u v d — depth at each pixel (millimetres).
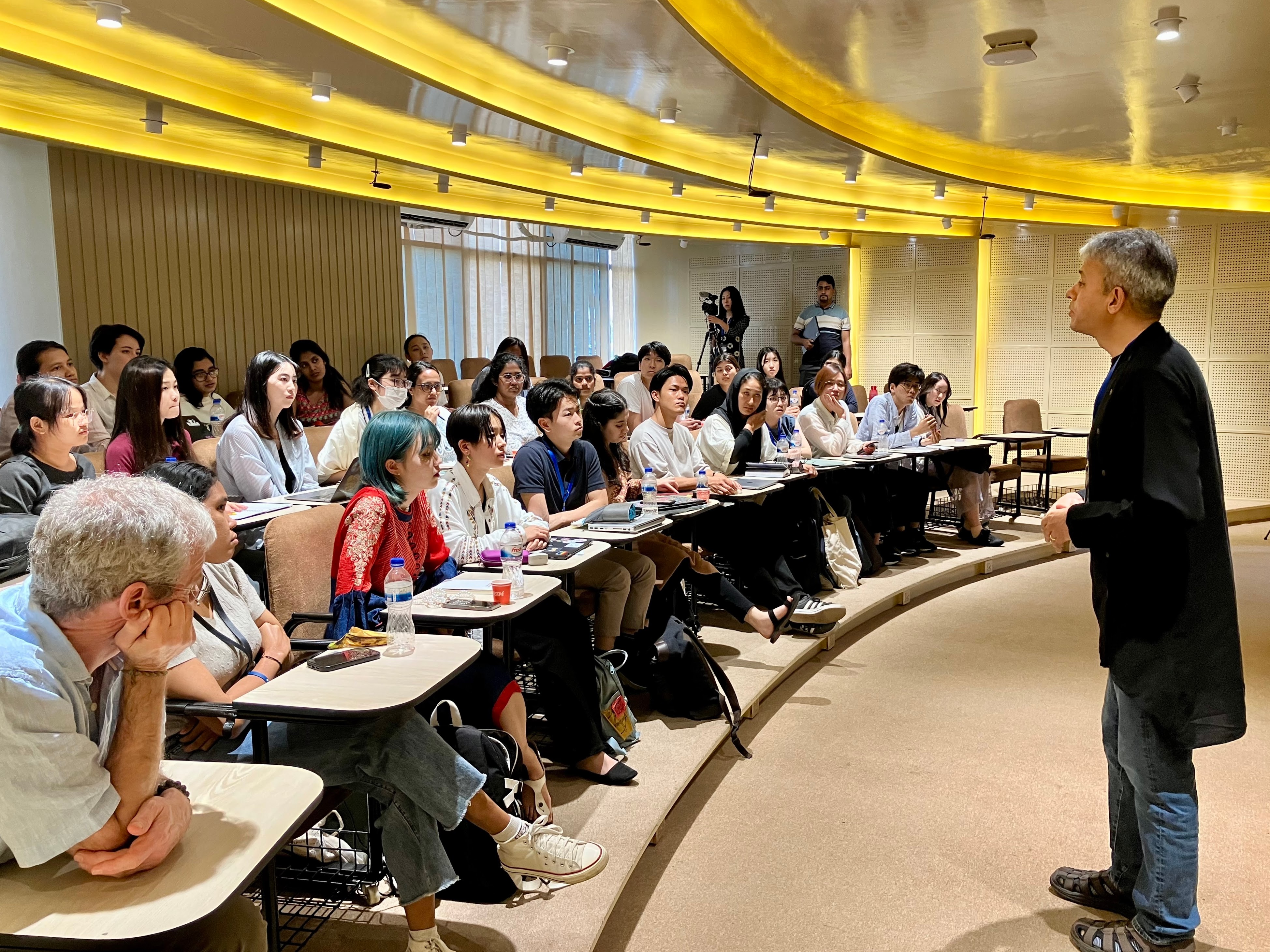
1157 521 2152
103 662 1406
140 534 1323
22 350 4863
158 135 6234
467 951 2232
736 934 2535
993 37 4570
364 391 5434
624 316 14203
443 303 11266
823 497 5973
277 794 1571
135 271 7055
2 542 2863
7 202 6191
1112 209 9781
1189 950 2369
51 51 4137
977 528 7539
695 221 10484
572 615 3191
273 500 4258
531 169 7543
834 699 4387
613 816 2910
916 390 7117
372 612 2527
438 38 4492
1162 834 2314
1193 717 2209
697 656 3797
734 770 3605
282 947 2236
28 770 1280
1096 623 5695
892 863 2914
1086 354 10430
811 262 12211
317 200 8617
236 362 7895
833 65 5125
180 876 1335
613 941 2500
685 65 4793
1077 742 3861
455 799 2102
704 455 5391
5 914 1252
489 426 3338
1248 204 9039
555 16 4117
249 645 2469
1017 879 2816
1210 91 5504
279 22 3914
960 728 4016
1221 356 9797
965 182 7625
